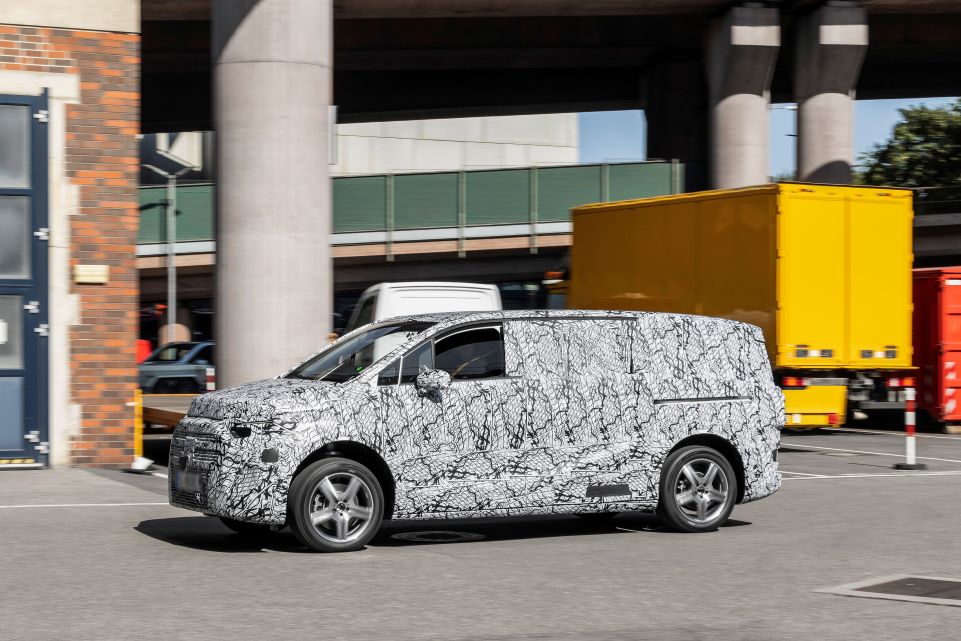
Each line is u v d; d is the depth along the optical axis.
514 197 44.47
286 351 19.44
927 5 38.03
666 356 10.68
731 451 10.91
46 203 14.77
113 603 7.52
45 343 14.80
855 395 19.47
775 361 18.66
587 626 6.96
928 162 62.50
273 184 19.42
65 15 14.77
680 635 6.75
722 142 38.31
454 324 10.02
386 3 35.56
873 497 13.21
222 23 19.67
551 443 10.09
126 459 15.09
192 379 30.86
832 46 37.34
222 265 19.70
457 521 11.62
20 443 14.75
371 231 44.97
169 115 47.06
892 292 19.48
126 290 15.05
